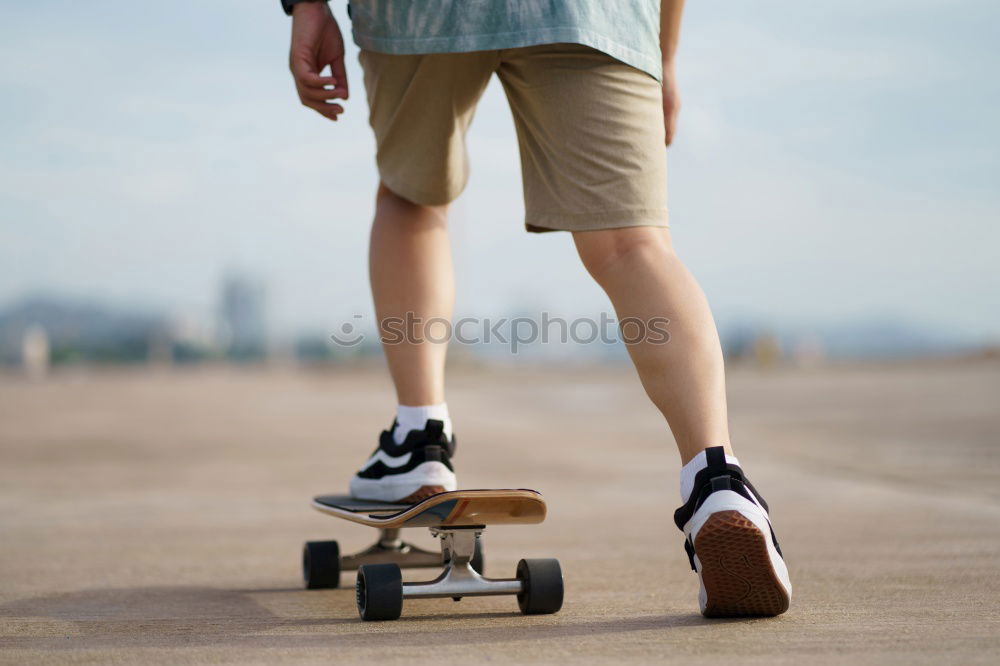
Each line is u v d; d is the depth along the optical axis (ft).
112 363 561.84
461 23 17.22
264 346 563.89
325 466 54.29
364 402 138.72
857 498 37.86
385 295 20.76
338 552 21.72
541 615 17.67
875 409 94.17
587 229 16.89
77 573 23.79
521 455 59.21
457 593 17.60
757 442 63.93
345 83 18.69
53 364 549.13
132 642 15.56
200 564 25.23
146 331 583.58
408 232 20.84
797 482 43.50
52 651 14.87
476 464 54.08
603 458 57.36
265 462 56.54
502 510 17.22
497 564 24.47
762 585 15.76
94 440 72.23
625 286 16.74
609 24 16.75
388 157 19.92
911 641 14.42
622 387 191.21
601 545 27.68
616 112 16.78
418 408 20.61
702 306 16.63
